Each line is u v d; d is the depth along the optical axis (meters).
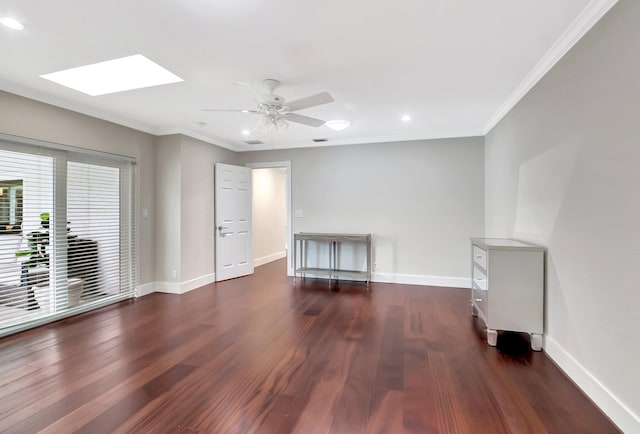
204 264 4.99
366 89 3.01
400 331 3.08
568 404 1.92
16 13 1.82
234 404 1.91
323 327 3.18
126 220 4.19
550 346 2.52
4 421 1.75
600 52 1.85
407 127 4.42
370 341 2.84
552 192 2.46
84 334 3.01
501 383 2.15
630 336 1.65
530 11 1.84
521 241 3.08
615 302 1.76
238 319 3.42
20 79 2.79
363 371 2.31
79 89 3.06
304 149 5.52
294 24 1.96
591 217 1.97
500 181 3.84
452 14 1.87
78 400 1.95
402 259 5.03
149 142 4.50
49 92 3.10
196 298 4.23
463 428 1.71
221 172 5.25
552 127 2.45
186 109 3.61
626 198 1.67
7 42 2.16
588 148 1.99
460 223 4.76
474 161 4.68
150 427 1.70
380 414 1.82
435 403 1.93
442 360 2.48
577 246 2.12
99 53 2.32
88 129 3.65
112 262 4.01
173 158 4.52
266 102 2.80
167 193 4.55
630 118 1.63
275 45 2.21
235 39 2.13
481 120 4.08
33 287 3.20
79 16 1.86
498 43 2.20
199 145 4.89
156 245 4.60
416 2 1.75
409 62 2.47
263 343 2.80
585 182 2.02
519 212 3.18
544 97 2.58
